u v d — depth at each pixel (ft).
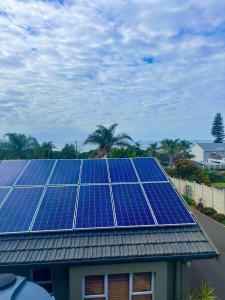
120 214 39.32
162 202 42.24
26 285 26.84
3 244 35.14
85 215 38.91
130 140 154.40
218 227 83.66
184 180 129.70
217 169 223.30
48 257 33.37
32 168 52.65
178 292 37.65
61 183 46.78
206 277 53.78
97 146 152.97
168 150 214.69
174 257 34.35
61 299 37.14
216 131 379.14
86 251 34.32
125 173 50.29
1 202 41.37
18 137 156.25
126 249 34.76
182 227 38.42
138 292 36.32
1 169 52.60
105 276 35.68
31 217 38.52
